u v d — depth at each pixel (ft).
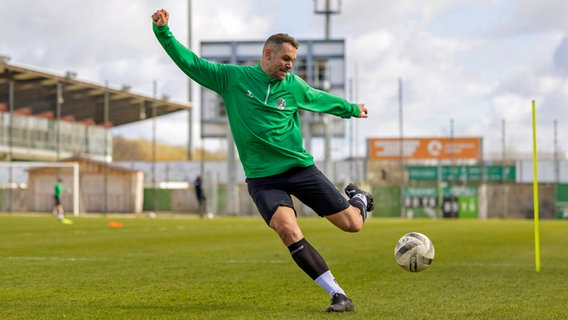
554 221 159.94
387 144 201.87
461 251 54.34
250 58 184.34
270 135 22.76
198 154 333.83
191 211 190.29
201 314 22.59
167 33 22.48
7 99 199.31
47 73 167.63
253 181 23.25
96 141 219.61
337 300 22.90
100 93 190.39
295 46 22.70
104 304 24.95
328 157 178.19
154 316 22.20
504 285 31.45
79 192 185.88
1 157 186.80
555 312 23.52
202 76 23.09
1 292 28.19
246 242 64.13
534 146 38.27
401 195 176.65
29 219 129.08
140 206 188.85
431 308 24.17
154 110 174.29
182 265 40.75
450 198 183.62
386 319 21.62
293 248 22.61
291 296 27.32
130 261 43.27
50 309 23.67
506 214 191.11
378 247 58.29
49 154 201.46
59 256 47.11
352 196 24.76
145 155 328.08
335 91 182.60
